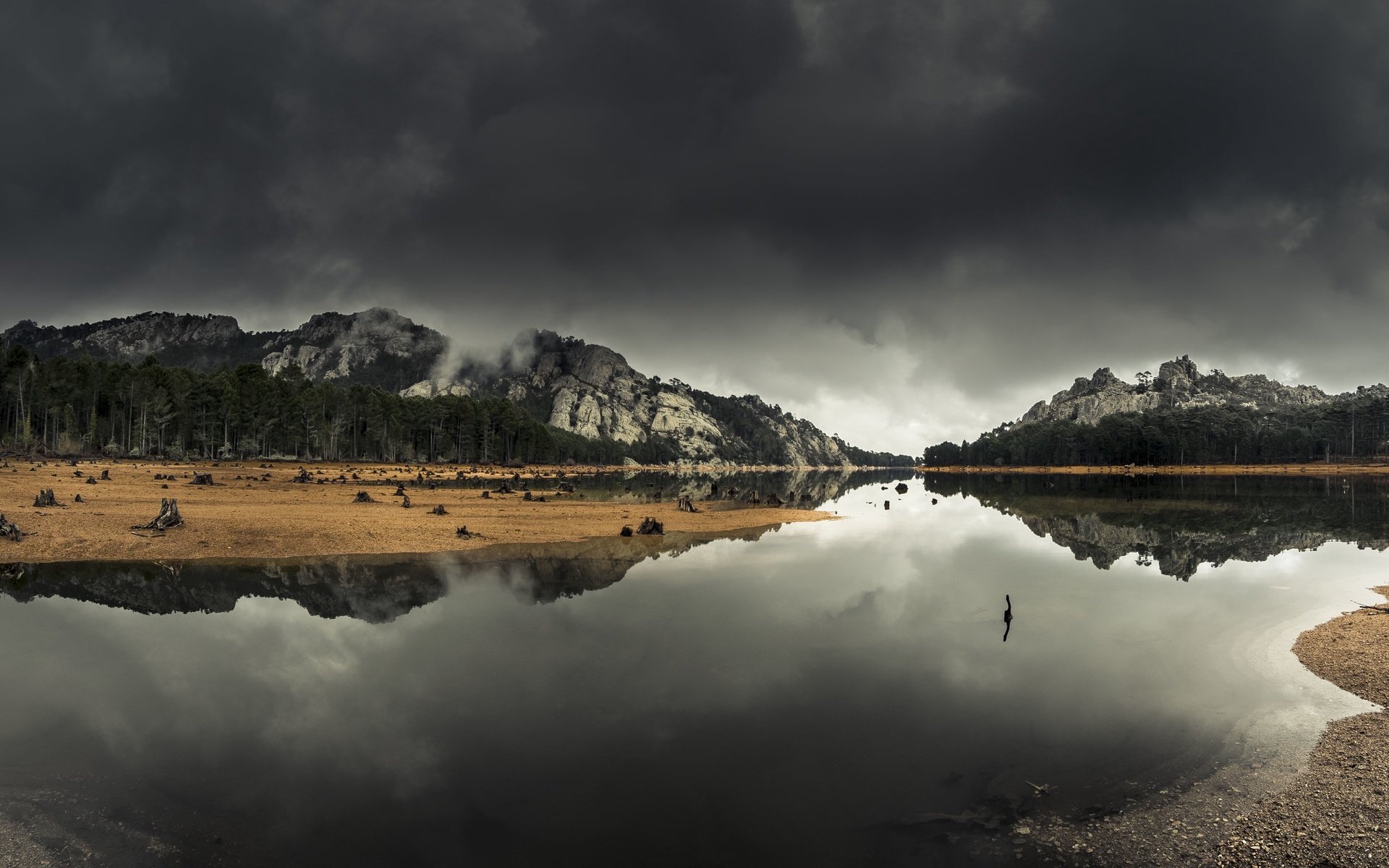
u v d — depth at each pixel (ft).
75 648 60.54
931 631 67.21
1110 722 43.96
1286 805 33.76
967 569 105.60
